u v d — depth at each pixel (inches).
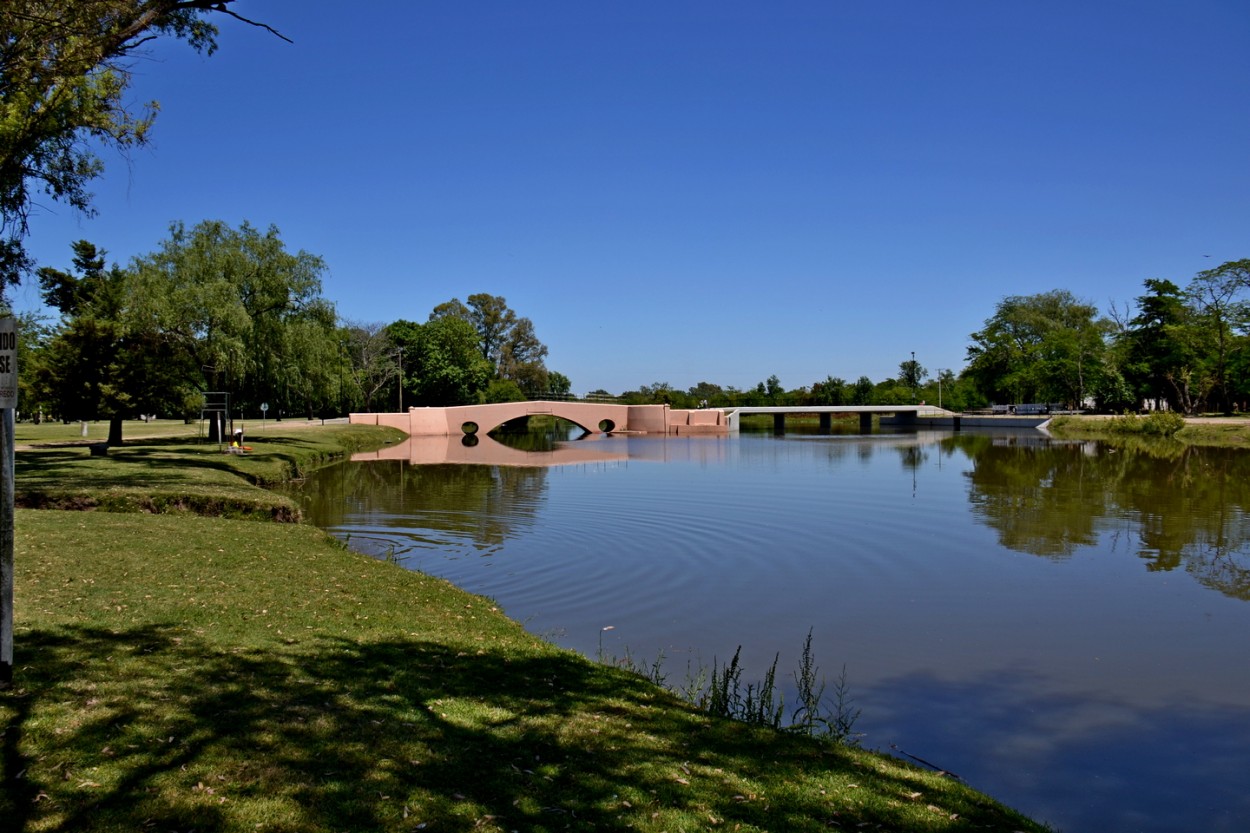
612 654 547.8
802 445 2837.1
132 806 214.4
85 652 333.4
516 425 4859.7
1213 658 565.6
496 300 5064.0
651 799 249.4
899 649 579.5
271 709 291.3
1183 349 3297.2
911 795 279.6
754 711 408.2
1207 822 348.2
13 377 253.8
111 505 829.8
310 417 3240.7
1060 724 450.9
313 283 1780.3
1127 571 831.7
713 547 941.2
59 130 701.9
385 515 1152.2
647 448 2728.8
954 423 3946.9
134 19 609.3
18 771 227.3
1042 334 4229.8
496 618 543.2
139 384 1555.1
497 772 257.4
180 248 1679.4
